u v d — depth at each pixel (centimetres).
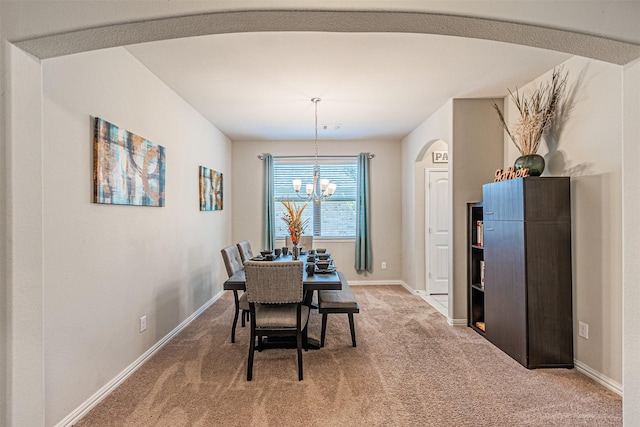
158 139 307
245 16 146
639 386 166
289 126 487
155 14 143
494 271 312
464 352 298
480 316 366
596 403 217
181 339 329
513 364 274
